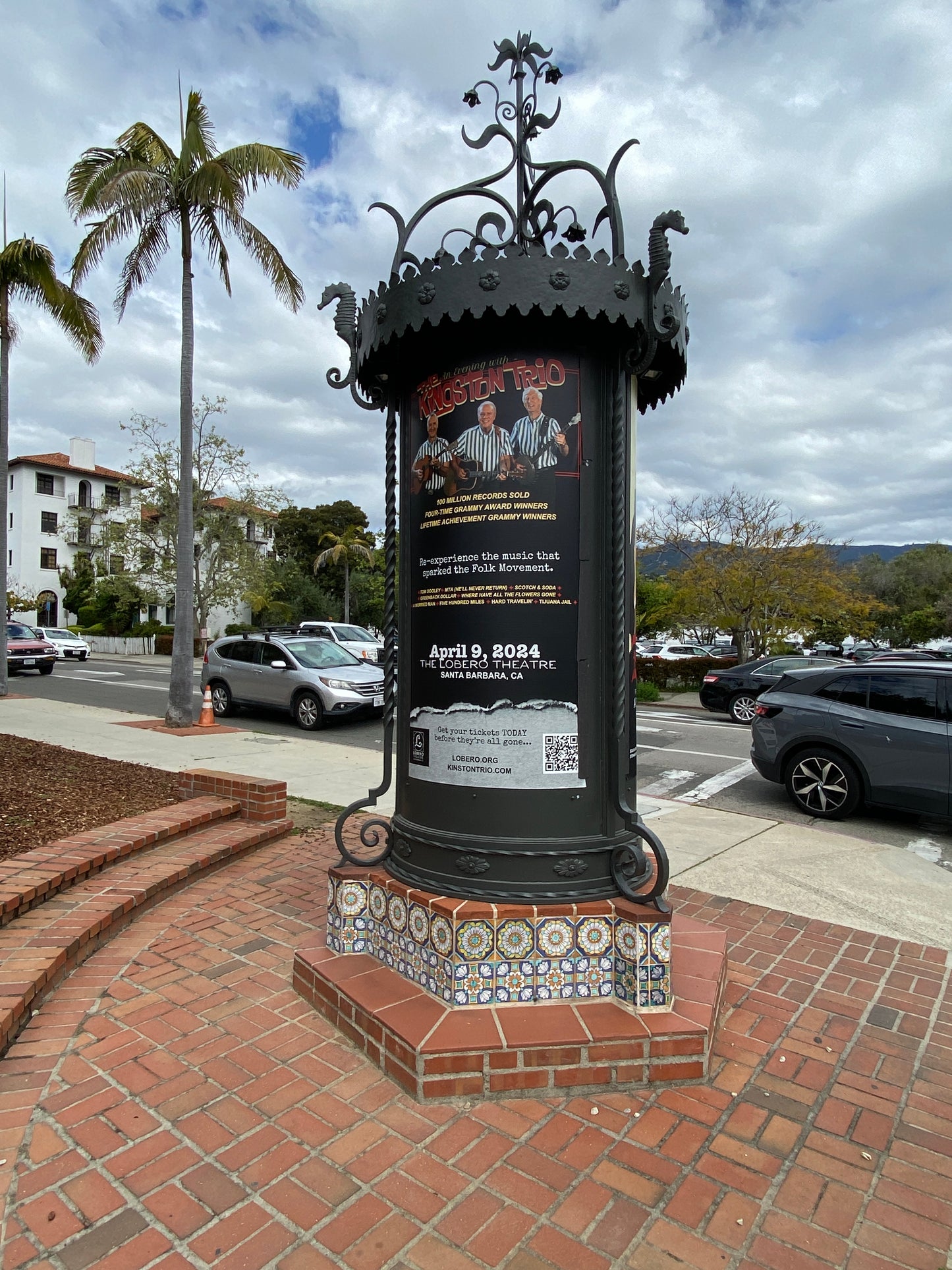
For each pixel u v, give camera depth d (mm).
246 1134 2350
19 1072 2641
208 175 11305
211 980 3344
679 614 25734
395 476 3375
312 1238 1963
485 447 2932
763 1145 2352
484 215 3066
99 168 12383
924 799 6605
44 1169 2188
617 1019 2715
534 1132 2383
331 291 3350
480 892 2846
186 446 12328
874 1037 3018
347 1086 2592
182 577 12391
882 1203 2131
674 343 2996
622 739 2906
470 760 2918
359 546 49000
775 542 22359
